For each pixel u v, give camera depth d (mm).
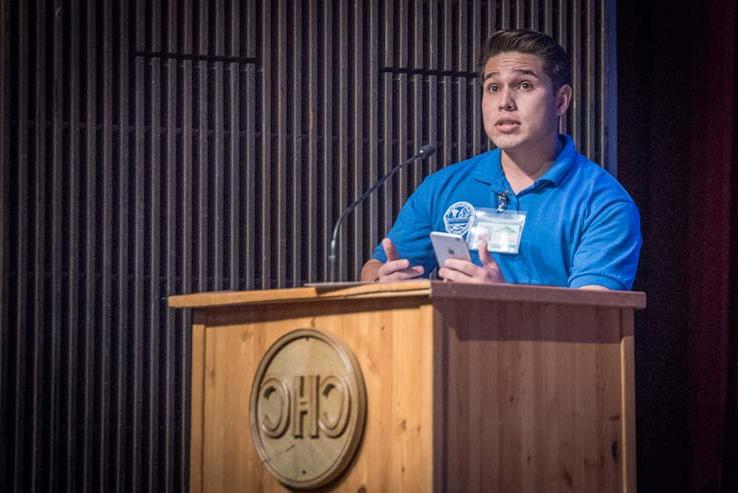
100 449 5758
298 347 3143
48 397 5730
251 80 5973
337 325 3062
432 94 6203
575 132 6305
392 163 6145
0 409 5633
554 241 4387
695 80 6383
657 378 6465
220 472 3430
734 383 6250
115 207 5840
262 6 5988
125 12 5832
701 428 6336
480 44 6258
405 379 2857
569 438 3098
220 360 3475
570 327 3133
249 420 3289
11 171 5727
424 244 4781
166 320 5848
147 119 5906
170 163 5891
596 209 4348
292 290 3125
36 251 5688
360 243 6051
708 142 6320
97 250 5812
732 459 6238
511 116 4426
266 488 3240
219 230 5910
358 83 6102
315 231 6012
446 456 2801
